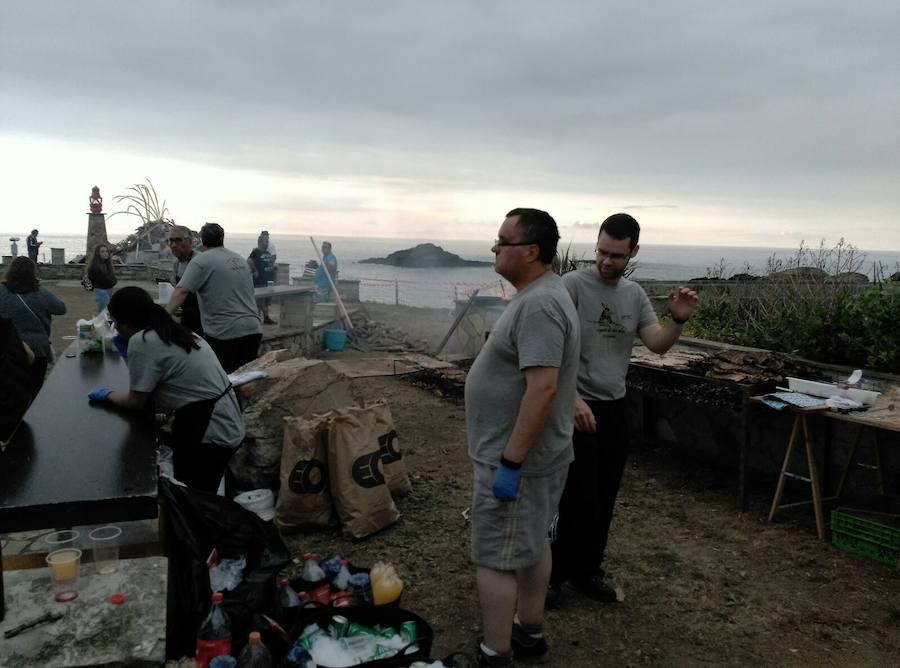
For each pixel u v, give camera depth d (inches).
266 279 450.3
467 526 177.8
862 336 222.4
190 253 262.1
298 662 96.0
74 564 94.0
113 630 85.1
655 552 165.9
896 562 155.3
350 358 433.4
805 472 198.5
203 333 225.9
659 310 340.5
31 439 117.2
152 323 139.9
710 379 192.2
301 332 427.5
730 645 127.3
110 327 229.1
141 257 1038.4
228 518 113.3
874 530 158.6
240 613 99.6
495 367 105.2
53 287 829.8
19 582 96.3
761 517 184.4
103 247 443.8
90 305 643.5
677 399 202.2
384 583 124.2
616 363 137.3
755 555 162.9
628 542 171.6
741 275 392.2
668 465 227.5
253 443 181.6
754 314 302.7
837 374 218.7
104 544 105.7
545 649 122.6
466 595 144.2
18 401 122.6
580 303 135.2
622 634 131.1
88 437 118.9
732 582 150.8
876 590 145.8
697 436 233.1
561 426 106.6
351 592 123.9
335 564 129.6
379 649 105.7
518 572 118.1
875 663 121.0
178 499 110.0
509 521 105.3
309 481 168.7
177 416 144.2
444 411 299.1
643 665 121.3
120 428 125.5
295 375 190.7
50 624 86.3
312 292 445.1
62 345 413.4
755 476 212.7
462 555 161.6
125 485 93.9
